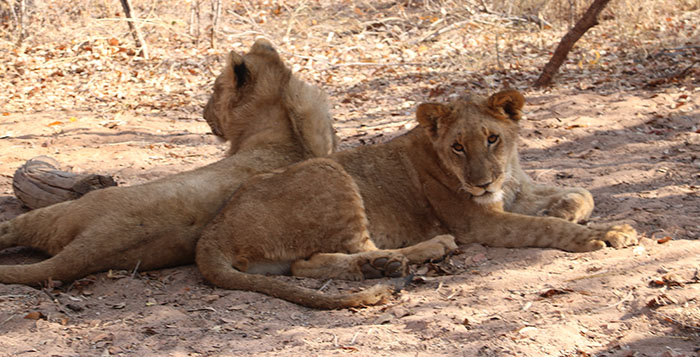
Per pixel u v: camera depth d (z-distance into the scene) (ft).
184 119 47.85
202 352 17.16
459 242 24.86
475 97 24.23
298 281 22.29
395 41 67.26
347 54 63.77
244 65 27.20
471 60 58.75
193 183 23.85
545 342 16.75
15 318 18.99
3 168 35.78
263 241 22.45
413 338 17.53
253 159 25.53
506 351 16.35
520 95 23.65
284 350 17.03
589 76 50.37
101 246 22.26
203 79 58.13
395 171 25.08
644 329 17.39
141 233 22.63
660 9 65.21
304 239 22.77
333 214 22.81
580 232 23.21
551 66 48.65
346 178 23.25
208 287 21.80
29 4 70.64
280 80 27.30
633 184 29.86
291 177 23.02
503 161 23.58
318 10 76.33
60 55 63.52
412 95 50.83
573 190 26.37
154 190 23.22
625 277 20.26
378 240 24.34
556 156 35.47
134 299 21.06
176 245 23.09
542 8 68.90
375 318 19.29
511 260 22.95
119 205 22.77
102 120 47.01
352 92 53.21
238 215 22.43
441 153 24.00
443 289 21.04
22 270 21.63
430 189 24.84
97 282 22.09
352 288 21.74
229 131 27.91
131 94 54.13
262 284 21.01
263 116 27.07
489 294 20.27
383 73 57.47
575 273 21.15
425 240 25.07
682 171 30.83
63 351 17.28
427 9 73.26
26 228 23.85
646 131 37.70
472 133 23.17
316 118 27.04
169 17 72.79
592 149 35.83
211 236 22.33
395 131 41.47
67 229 22.97
